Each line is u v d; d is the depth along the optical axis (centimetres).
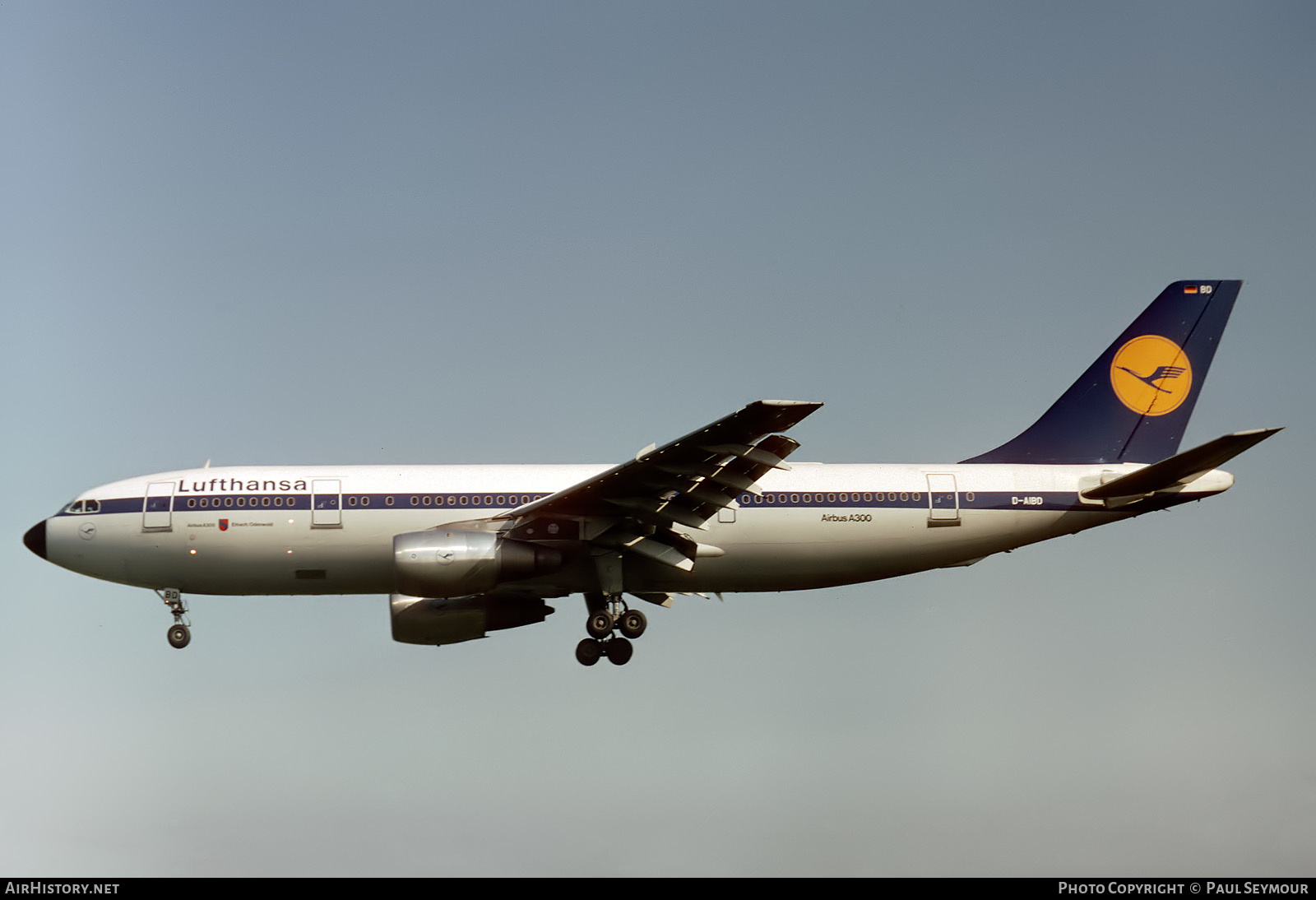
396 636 8125
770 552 7669
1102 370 8412
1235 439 6994
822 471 7838
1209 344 8481
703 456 6912
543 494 7581
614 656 7950
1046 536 7962
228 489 7500
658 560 7575
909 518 7750
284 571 7475
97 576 7538
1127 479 7612
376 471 7662
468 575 7162
